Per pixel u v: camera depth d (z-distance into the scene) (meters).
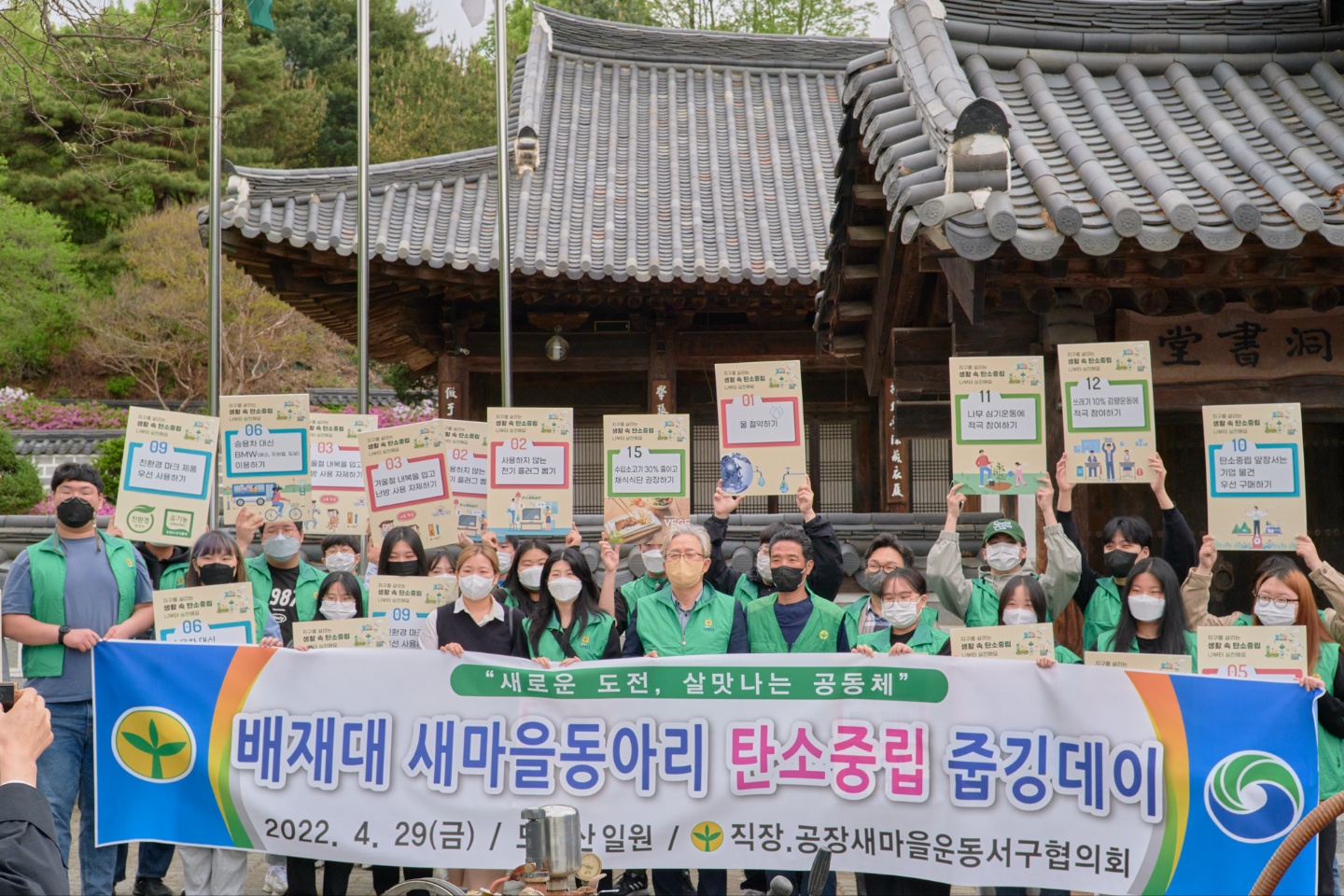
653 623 5.81
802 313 13.32
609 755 5.42
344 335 15.69
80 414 25.88
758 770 5.34
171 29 8.69
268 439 6.44
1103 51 8.12
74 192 29.16
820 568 6.08
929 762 5.23
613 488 6.46
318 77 34.53
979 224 6.13
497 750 5.46
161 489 6.02
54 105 26.52
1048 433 7.52
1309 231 6.30
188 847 5.66
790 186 14.60
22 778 2.80
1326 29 8.09
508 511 6.58
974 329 7.61
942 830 5.20
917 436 8.65
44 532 11.29
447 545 6.92
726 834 5.34
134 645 5.57
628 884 6.05
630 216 13.33
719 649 5.71
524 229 12.73
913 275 8.88
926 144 6.98
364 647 5.66
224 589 5.72
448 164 13.55
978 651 5.28
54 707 5.71
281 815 5.49
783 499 14.05
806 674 5.36
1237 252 6.56
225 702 5.54
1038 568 7.80
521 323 13.46
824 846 5.28
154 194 30.38
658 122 15.86
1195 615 5.67
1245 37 8.05
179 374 27.83
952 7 8.29
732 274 12.27
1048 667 5.20
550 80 16.47
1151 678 5.11
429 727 5.50
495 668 5.51
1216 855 4.99
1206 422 5.64
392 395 27.48
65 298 28.31
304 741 5.52
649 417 6.49
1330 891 5.13
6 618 5.75
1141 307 7.16
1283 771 4.95
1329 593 5.43
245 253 12.14
